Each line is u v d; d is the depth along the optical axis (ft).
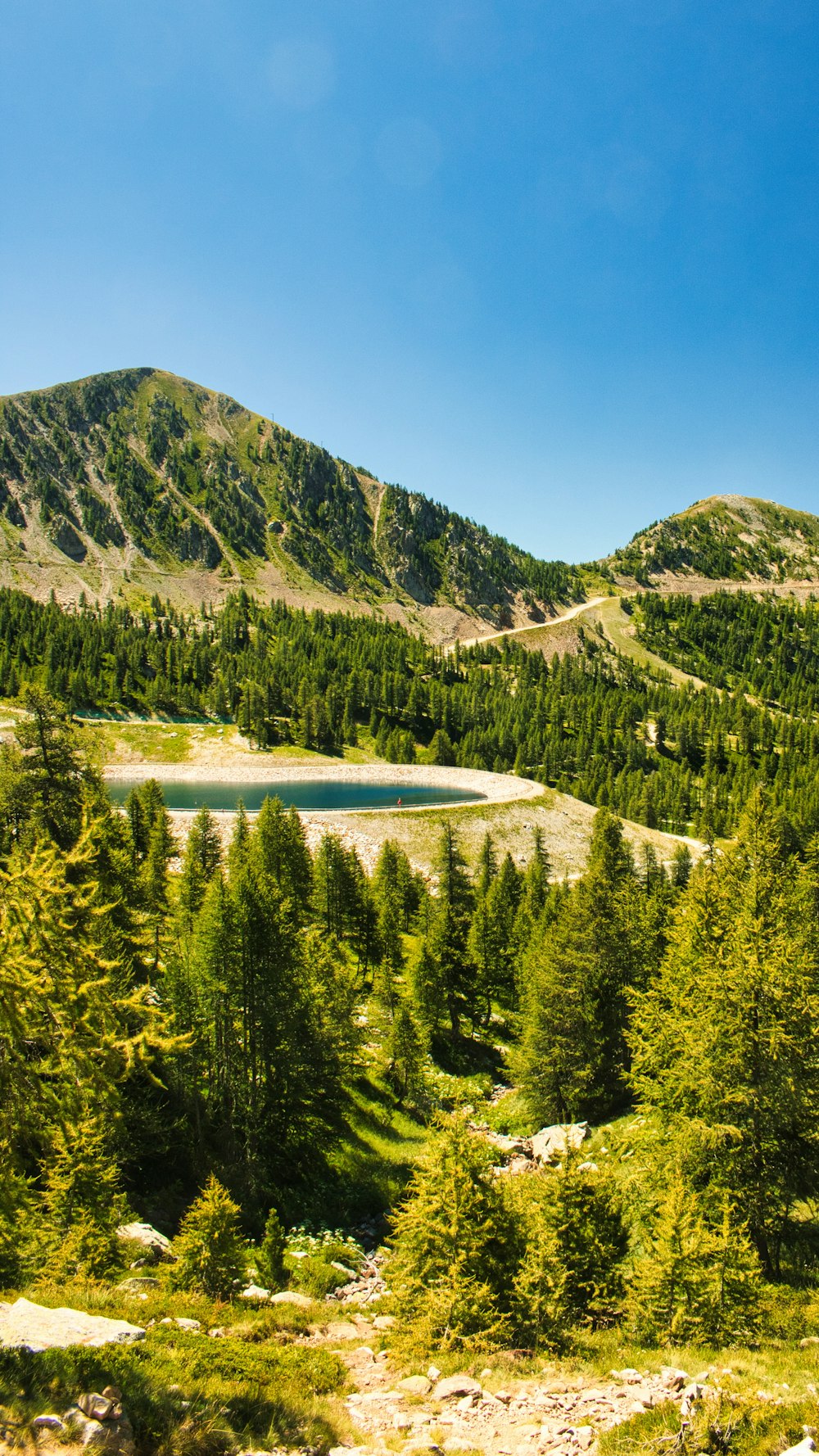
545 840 329.72
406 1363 44.60
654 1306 45.88
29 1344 33.27
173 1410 30.53
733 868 108.99
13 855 37.11
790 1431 28.53
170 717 535.19
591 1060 108.06
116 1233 61.57
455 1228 50.34
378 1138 113.09
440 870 192.34
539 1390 38.24
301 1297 60.59
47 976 33.81
